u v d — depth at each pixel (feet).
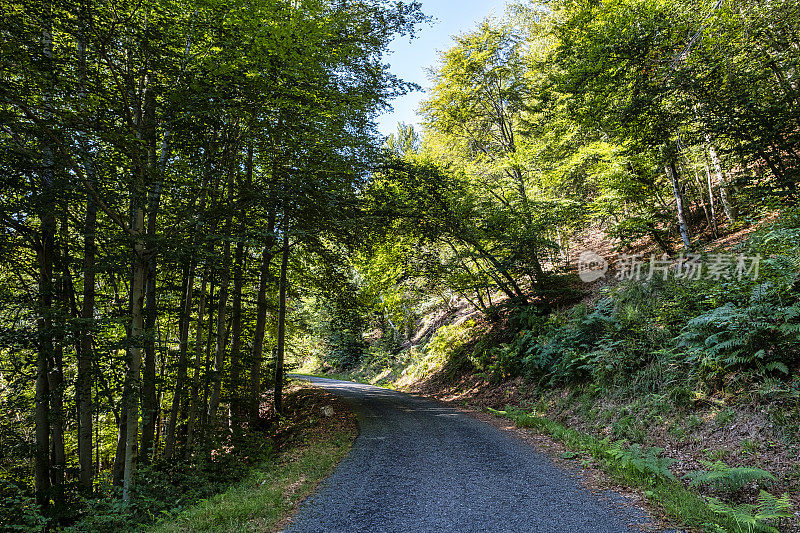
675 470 20.34
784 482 16.87
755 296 23.40
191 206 28.94
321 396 53.93
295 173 32.91
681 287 30.99
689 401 24.44
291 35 27.35
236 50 26.23
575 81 36.37
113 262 25.48
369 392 61.05
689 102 32.58
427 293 63.05
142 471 24.44
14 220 25.05
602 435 27.22
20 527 18.94
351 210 39.50
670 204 47.39
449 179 45.06
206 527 16.46
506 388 44.29
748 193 32.83
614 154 42.93
